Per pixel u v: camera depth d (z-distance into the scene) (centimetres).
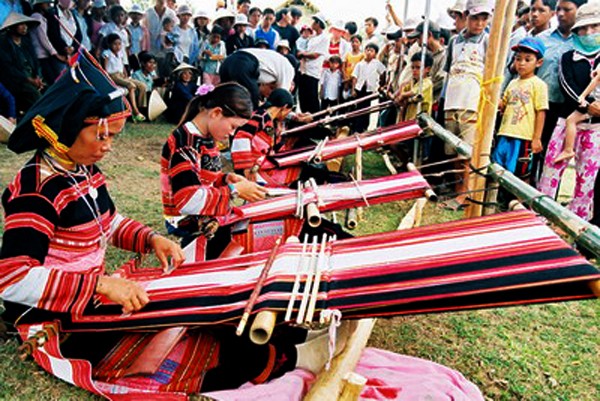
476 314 291
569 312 304
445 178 560
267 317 159
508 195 488
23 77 598
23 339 184
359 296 165
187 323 175
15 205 163
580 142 409
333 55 943
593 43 393
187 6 901
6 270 159
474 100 488
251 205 277
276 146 412
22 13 634
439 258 177
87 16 774
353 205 281
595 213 416
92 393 186
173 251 209
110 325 181
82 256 183
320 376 187
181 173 233
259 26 983
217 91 236
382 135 431
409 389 196
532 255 165
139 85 837
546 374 237
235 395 185
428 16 496
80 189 177
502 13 284
